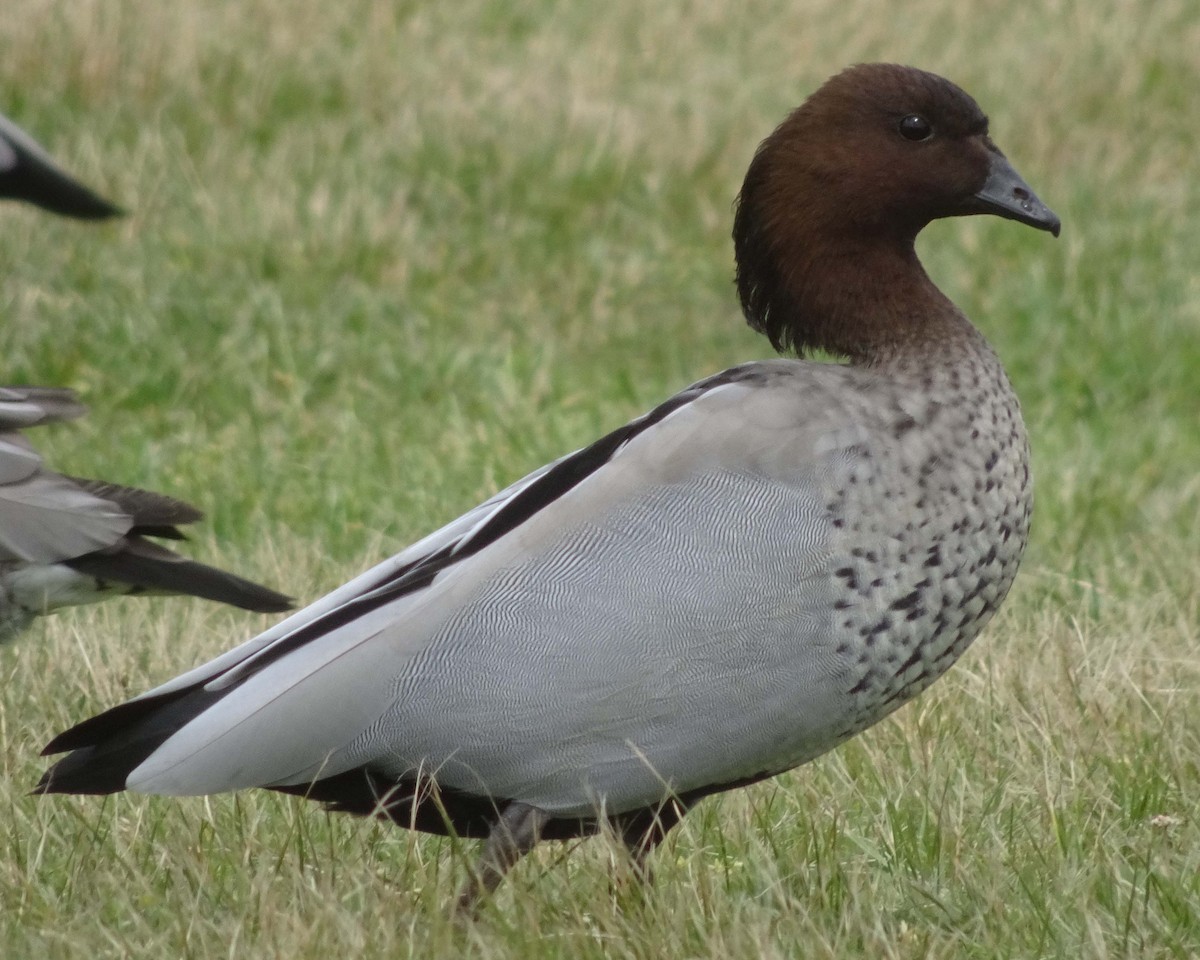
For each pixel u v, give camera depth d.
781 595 7.01
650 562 6.96
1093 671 9.73
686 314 17.27
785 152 8.27
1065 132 20.72
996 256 18.02
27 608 8.56
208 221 17.06
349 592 7.35
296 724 6.91
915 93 8.17
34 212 16.52
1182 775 8.60
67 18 19.00
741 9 23.91
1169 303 17.14
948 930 7.38
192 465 13.43
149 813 8.26
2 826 8.07
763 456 7.07
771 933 7.15
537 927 7.02
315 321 15.80
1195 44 22.55
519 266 17.55
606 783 7.14
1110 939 7.13
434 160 18.73
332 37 20.95
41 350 14.91
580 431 14.17
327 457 13.66
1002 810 8.36
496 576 6.96
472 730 6.99
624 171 19.09
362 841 8.08
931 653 7.34
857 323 8.11
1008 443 7.52
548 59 21.81
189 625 10.67
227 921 7.16
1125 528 13.16
